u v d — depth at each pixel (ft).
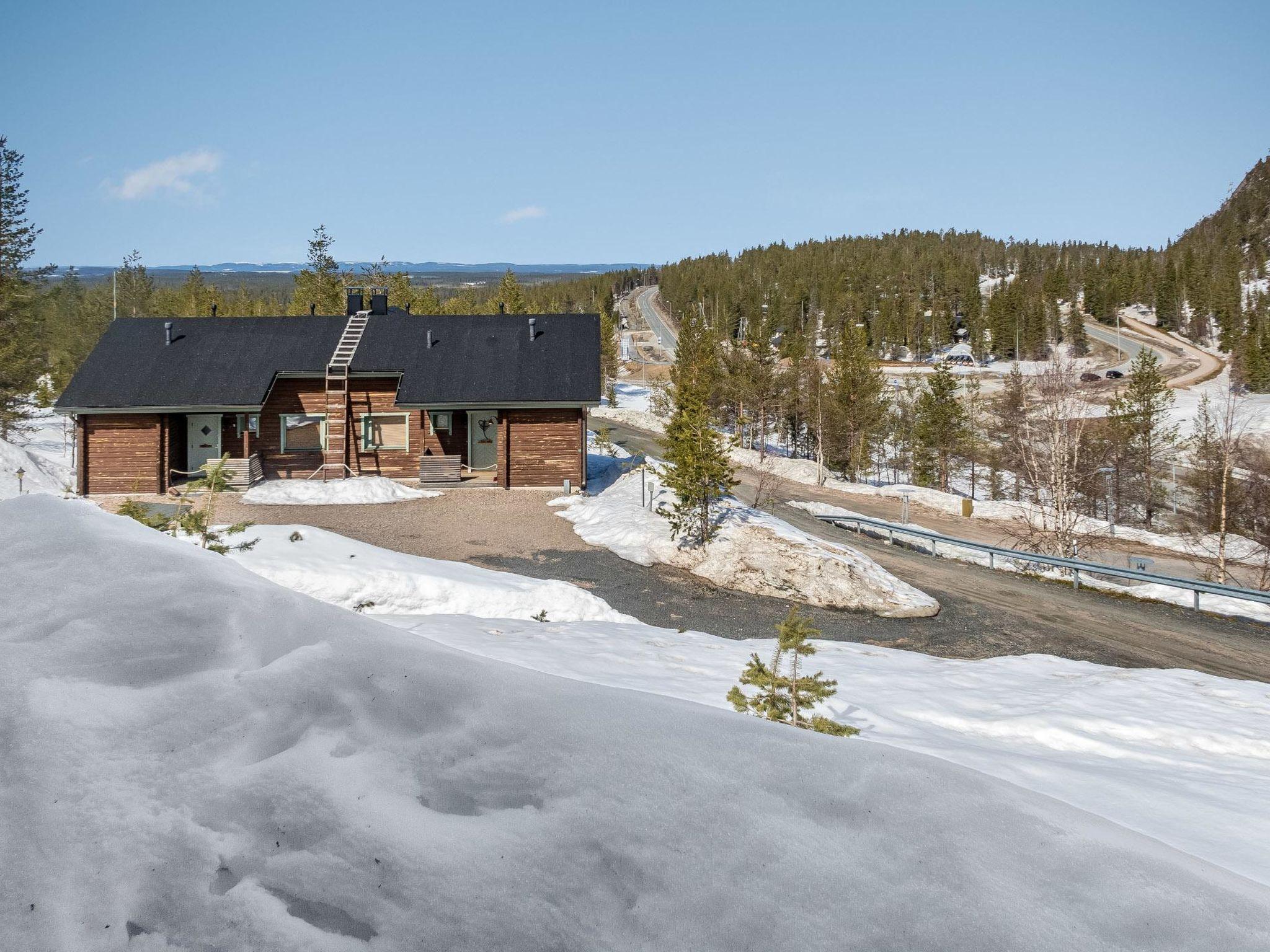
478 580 51.06
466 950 4.76
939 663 45.52
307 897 5.08
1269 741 33.35
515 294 194.80
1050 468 100.73
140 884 5.06
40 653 7.27
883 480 186.19
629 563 65.00
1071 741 32.17
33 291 139.13
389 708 7.31
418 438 91.35
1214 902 5.72
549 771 6.69
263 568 45.50
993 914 5.38
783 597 59.36
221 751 6.40
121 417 82.69
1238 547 99.86
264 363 89.61
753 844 6.02
